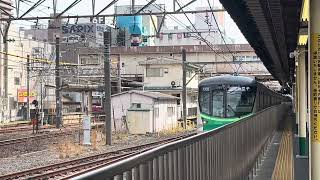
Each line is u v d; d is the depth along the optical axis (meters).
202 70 76.62
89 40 68.94
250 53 81.94
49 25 29.22
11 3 34.84
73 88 51.69
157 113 50.12
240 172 10.94
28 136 37.69
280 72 35.38
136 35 42.72
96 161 23.33
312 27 7.06
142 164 4.46
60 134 40.41
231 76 28.20
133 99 50.12
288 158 17.28
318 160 7.30
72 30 52.91
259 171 14.43
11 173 19.34
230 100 27.33
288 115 49.72
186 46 83.62
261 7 11.46
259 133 16.69
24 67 72.44
